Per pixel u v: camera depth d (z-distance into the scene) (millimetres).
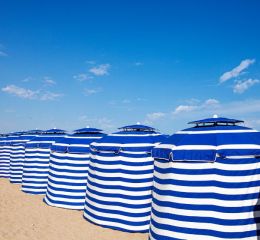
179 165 7133
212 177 6840
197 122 8352
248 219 6695
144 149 9312
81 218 10289
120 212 9188
